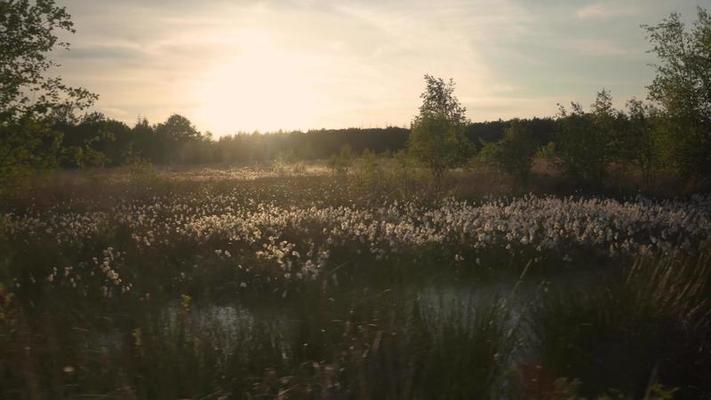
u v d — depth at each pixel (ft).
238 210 70.44
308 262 29.60
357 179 90.17
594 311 21.29
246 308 25.03
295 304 20.94
